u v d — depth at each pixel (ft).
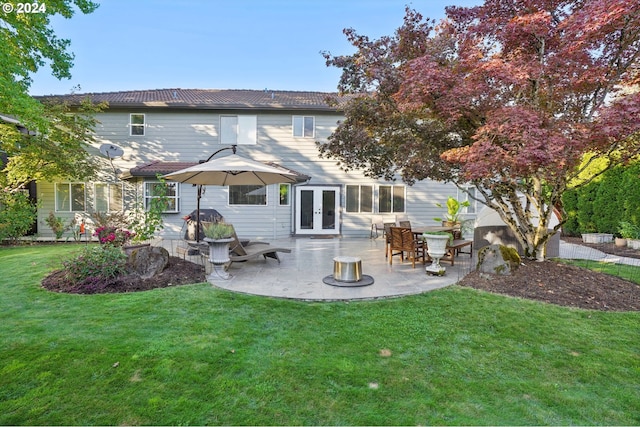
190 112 44.01
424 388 9.06
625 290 17.35
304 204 46.37
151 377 9.32
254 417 7.81
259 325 13.14
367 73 22.31
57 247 32.40
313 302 16.16
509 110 16.84
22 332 12.04
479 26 19.30
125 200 43.34
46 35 32.53
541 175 20.08
